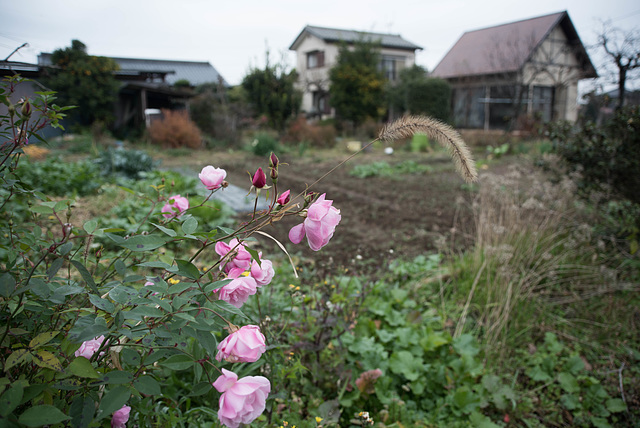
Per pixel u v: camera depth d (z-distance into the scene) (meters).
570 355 2.79
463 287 3.45
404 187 8.65
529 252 3.53
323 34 24.61
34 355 0.84
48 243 1.32
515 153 13.57
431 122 1.42
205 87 21.88
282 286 3.11
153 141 15.41
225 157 14.16
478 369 2.41
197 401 1.74
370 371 2.11
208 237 1.08
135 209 4.85
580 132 4.12
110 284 1.11
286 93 19.25
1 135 1.13
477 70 21.17
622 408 2.31
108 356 1.04
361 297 2.64
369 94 19.86
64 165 6.79
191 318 0.88
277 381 1.78
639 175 3.64
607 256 3.66
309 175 10.47
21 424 0.76
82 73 12.23
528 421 2.27
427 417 2.20
